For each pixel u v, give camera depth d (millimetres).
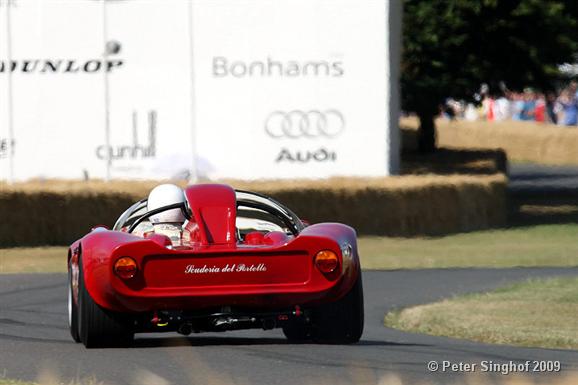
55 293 48781
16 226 68875
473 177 81312
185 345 31109
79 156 81812
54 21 81438
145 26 81938
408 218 75312
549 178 132500
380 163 81875
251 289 28078
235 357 27719
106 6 81500
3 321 39188
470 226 79375
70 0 81500
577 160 162500
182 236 30953
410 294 49031
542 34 97375
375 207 74250
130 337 29859
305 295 28375
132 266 27672
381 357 28172
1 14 80812
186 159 81812
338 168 82062
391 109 83750
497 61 99062
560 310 41375
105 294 28094
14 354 28891
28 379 24766
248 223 33438
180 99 82000
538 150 167000
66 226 69500
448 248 70062
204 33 81812
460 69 99125
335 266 28453
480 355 29578
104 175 81875
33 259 63719
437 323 38438
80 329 29562
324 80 81750
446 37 96438
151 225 32688
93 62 81750
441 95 100312
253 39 81812
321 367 26172
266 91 81875
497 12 95812
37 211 69062
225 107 82062
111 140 81875
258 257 28094
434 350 30500
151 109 81938
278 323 30781
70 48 81688
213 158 82062
